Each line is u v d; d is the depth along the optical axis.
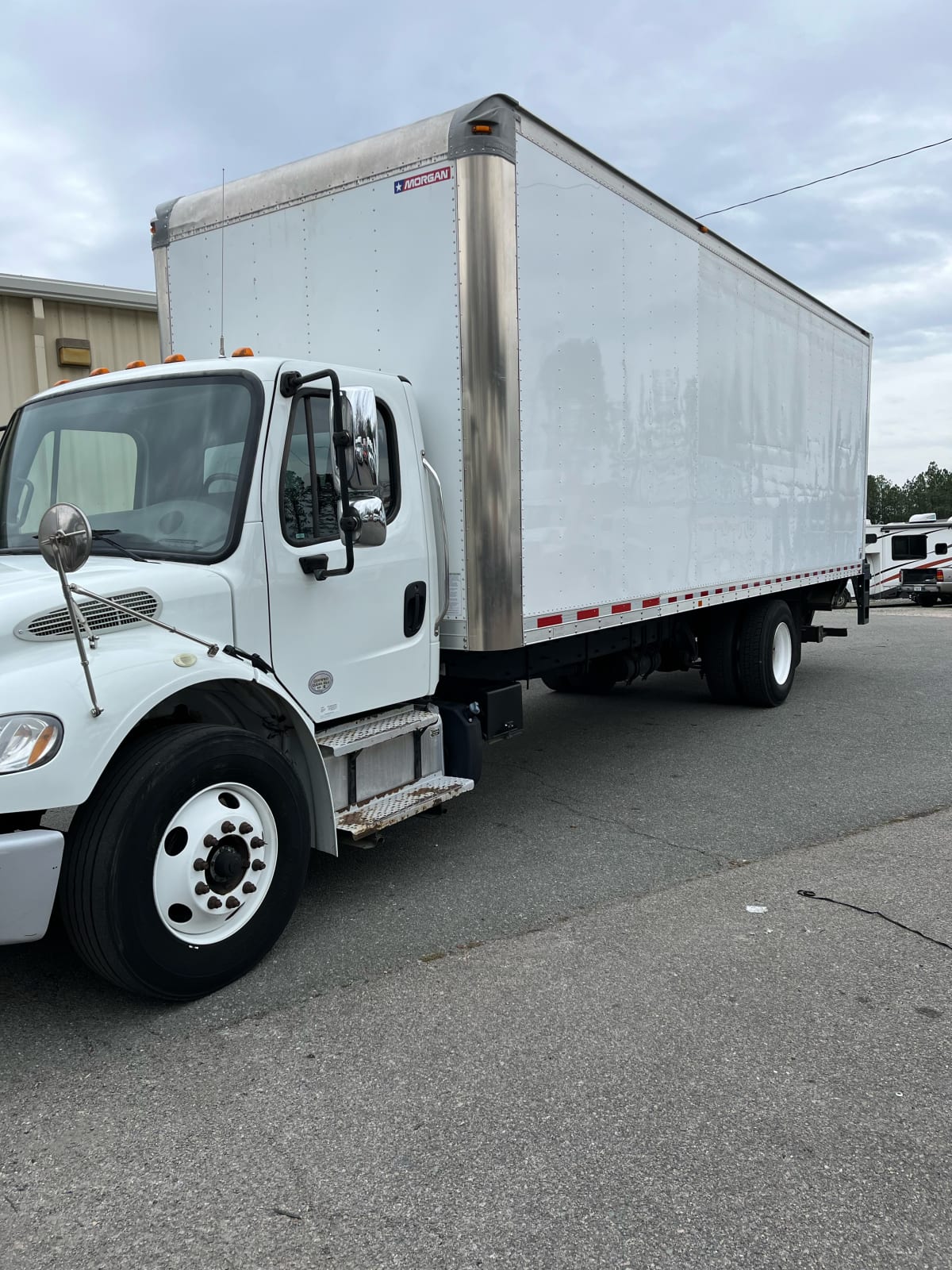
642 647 7.54
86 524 2.85
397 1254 2.22
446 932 4.07
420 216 4.61
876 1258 2.20
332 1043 3.18
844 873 4.73
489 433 4.56
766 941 3.94
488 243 4.46
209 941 3.46
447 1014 3.35
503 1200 2.40
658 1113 2.76
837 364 9.91
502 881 4.67
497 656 5.31
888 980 3.58
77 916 3.16
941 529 23.50
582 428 5.36
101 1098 2.88
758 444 7.99
